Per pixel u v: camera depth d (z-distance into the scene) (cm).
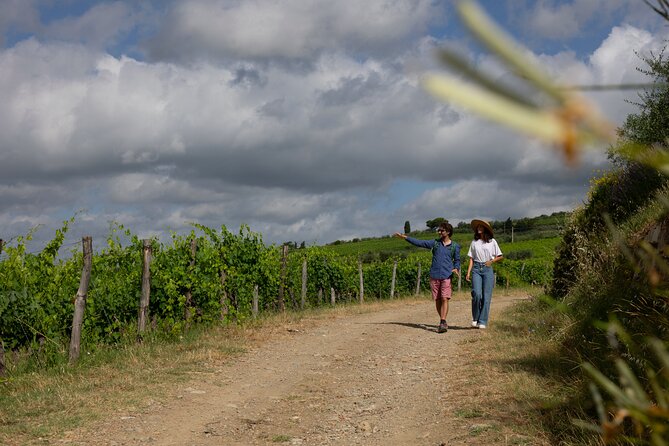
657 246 556
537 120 20
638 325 412
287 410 586
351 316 1309
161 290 1023
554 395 484
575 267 918
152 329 1001
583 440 362
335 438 496
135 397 614
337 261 2120
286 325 1121
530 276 2386
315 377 733
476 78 20
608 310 530
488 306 1039
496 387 573
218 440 494
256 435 508
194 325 1091
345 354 874
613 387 51
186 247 1129
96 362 779
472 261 1047
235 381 705
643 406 49
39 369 750
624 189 900
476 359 740
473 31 21
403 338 988
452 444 437
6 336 768
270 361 823
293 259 1883
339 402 612
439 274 1022
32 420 535
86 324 886
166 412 570
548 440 398
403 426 510
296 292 1872
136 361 777
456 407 537
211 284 1117
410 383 670
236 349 877
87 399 601
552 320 776
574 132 20
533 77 20
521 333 855
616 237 67
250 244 1352
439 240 1038
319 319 1233
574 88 20
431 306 1577
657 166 32
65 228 984
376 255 4588
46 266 953
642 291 464
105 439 491
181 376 711
